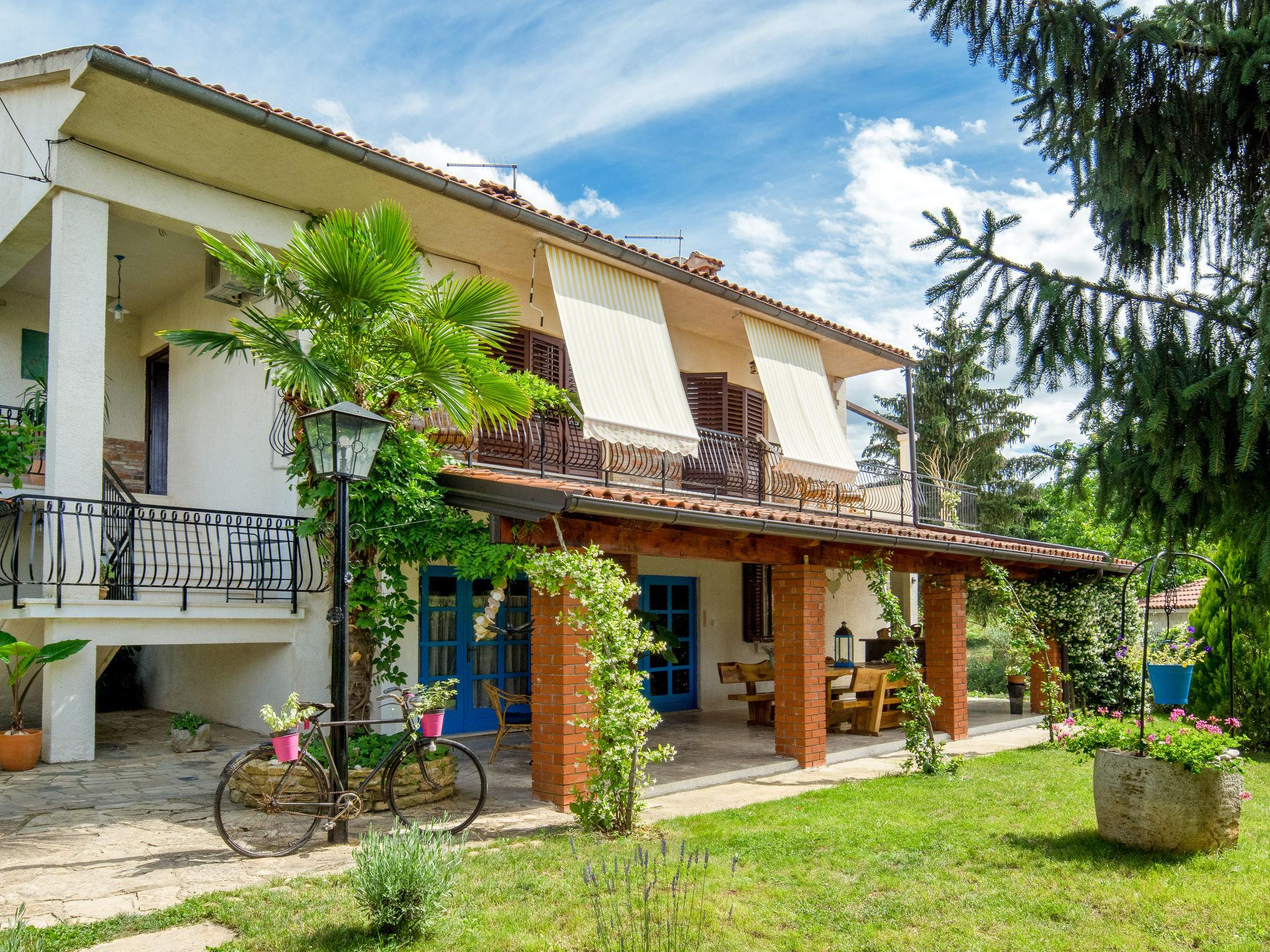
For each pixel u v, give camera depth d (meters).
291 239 10.09
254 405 11.05
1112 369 5.23
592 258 12.20
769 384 14.47
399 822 5.59
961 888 5.65
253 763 7.58
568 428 12.56
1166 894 5.54
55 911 5.00
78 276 8.98
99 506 9.21
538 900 5.29
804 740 10.12
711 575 15.59
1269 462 4.88
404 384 8.27
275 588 10.45
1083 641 15.07
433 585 11.70
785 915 5.18
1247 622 12.47
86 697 9.23
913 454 16.94
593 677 7.18
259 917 4.88
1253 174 5.16
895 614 10.26
